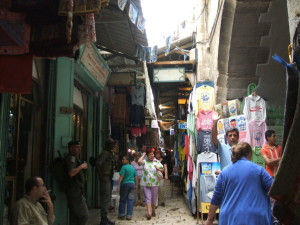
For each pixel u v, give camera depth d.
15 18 3.10
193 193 7.66
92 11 2.88
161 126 31.31
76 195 5.07
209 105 7.45
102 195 6.51
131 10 4.53
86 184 7.90
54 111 5.26
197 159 7.14
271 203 3.25
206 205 6.91
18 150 4.43
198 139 7.22
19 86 3.14
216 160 7.08
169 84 15.42
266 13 6.91
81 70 6.34
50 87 5.29
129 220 7.44
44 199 3.70
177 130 16.52
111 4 5.45
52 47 3.20
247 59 8.06
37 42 3.15
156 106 18.02
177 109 18.52
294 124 1.56
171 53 12.21
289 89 1.64
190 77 11.82
